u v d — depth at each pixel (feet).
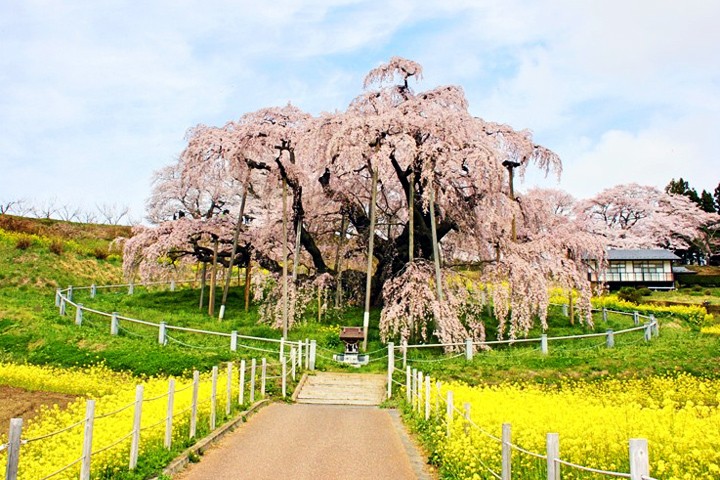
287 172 82.69
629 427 27.53
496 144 79.71
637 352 62.64
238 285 117.60
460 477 25.16
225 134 84.53
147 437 29.43
